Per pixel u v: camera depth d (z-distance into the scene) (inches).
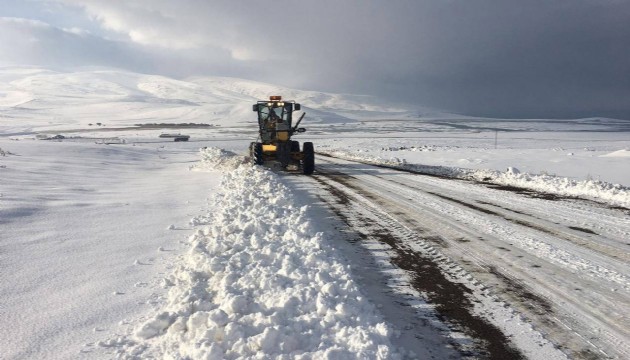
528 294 167.6
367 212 324.5
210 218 291.9
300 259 187.9
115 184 473.4
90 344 125.2
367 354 112.9
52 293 162.1
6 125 5073.8
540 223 284.7
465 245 234.1
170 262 199.8
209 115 6486.2
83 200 351.6
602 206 342.0
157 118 6407.5
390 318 146.6
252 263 181.3
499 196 393.1
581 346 129.8
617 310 153.3
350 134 2908.5
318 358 109.6
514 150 1094.4
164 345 123.2
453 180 512.1
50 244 224.1
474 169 641.6
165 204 345.4
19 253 207.2
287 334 120.7
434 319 146.7
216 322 126.0
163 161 885.2
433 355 124.1
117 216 295.6
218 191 415.2
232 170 584.4
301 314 137.6
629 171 611.8
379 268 197.5
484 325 142.8
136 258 205.6
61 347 123.3
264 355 108.7
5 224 255.9
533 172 623.2
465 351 126.7
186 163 836.0
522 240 243.1
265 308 138.3
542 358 123.3
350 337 120.9
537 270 194.1
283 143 614.2
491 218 300.5
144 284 172.1
